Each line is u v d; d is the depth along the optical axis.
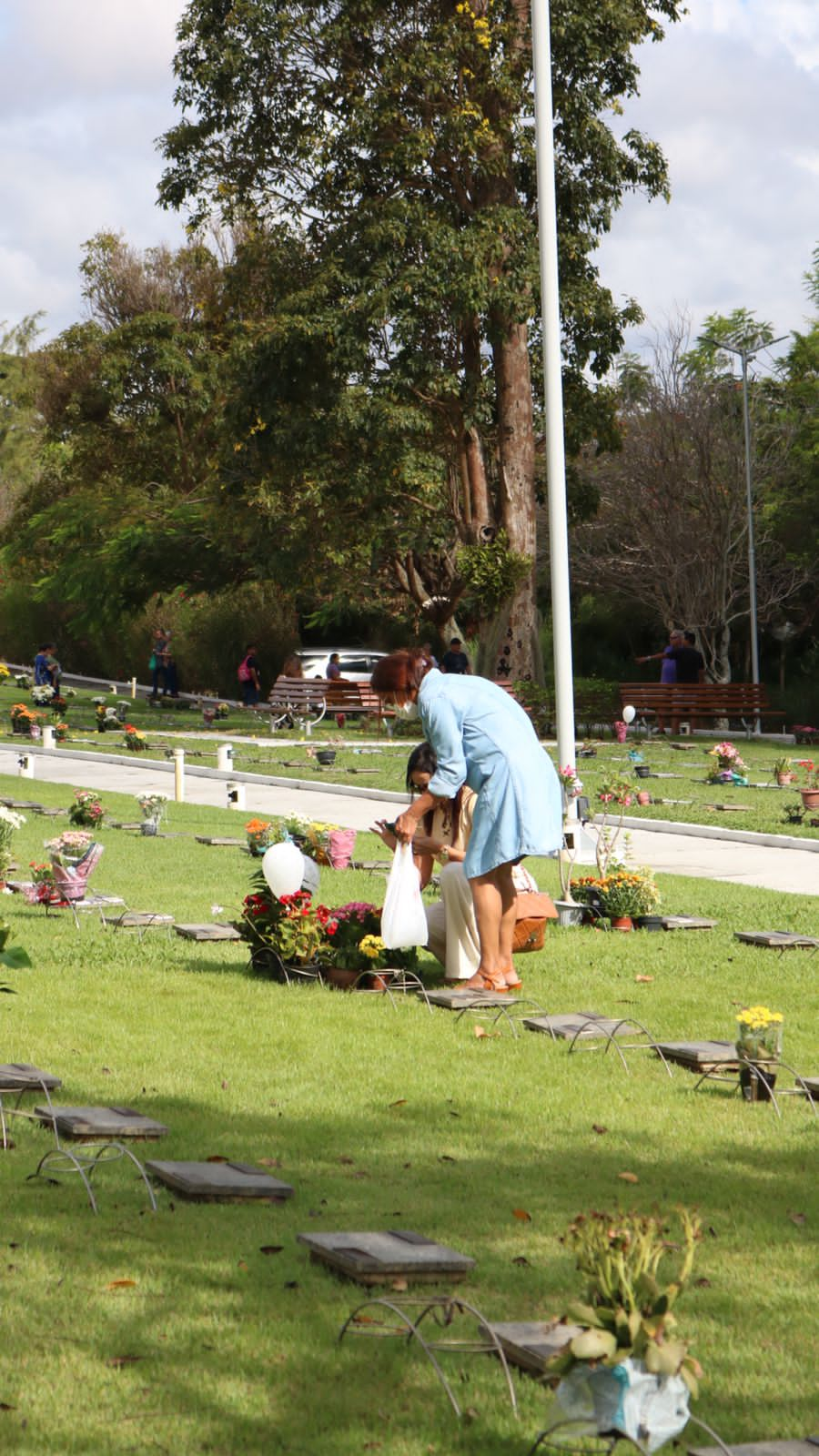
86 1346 4.06
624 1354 3.22
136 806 21.70
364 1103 6.89
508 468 37.34
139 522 50.16
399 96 34.88
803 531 44.72
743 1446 3.46
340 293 35.50
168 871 15.45
